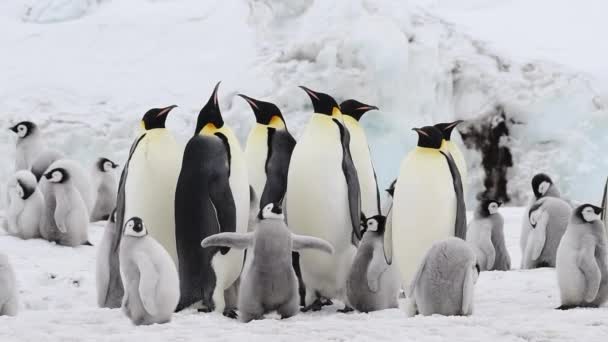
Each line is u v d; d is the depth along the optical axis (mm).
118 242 22188
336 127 22828
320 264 22547
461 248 18453
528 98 64188
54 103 63719
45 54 70312
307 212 22578
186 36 72438
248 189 22047
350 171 22750
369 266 20797
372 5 65625
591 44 73438
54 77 66750
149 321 18391
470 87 65812
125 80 67500
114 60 69938
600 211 20891
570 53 71062
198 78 67375
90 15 76938
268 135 24516
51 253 32094
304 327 17531
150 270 17938
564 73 65312
